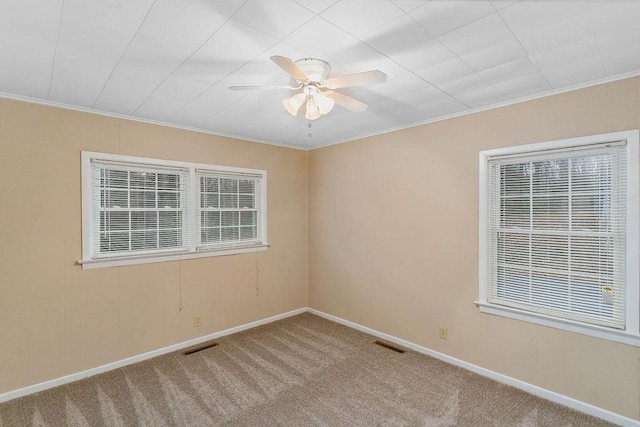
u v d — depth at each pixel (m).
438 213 3.13
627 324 2.17
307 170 4.61
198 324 3.53
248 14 1.47
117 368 2.98
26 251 2.56
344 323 4.07
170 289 3.33
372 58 1.92
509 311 2.66
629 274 2.16
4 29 1.58
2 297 2.47
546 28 1.60
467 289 2.94
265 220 4.14
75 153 2.78
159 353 3.24
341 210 4.12
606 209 2.27
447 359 3.07
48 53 1.84
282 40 1.71
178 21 1.53
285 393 2.59
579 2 1.39
